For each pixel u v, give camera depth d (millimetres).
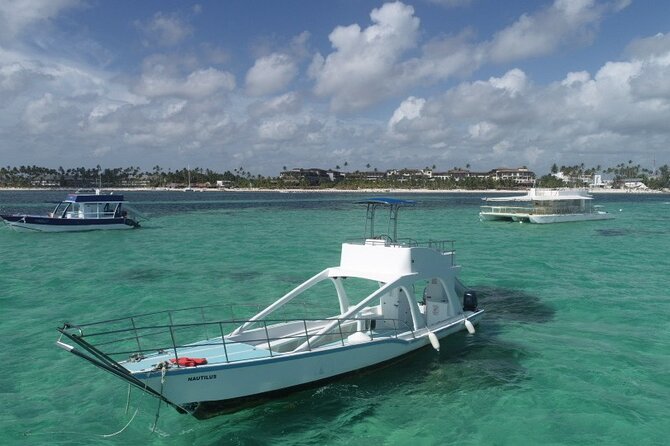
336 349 13641
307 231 60562
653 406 13352
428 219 78688
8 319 21734
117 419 12875
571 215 70500
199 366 11633
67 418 12906
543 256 40125
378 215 72125
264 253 41812
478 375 15195
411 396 13828
